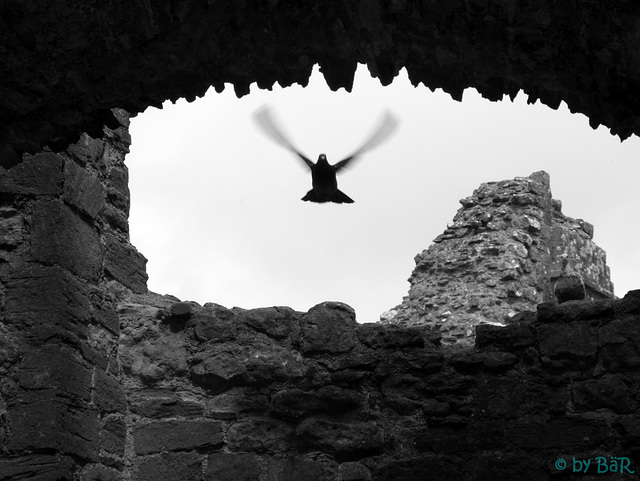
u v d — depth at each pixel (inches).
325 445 339.6
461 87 224.8
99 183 350.6
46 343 315.9
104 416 332.8
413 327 352.2
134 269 366.0
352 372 346.0
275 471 339.6
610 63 203.6
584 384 331.6
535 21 202.8
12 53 205.2
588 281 547.5
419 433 338.0
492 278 497.0
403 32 215.6
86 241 340.2
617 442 324.5
